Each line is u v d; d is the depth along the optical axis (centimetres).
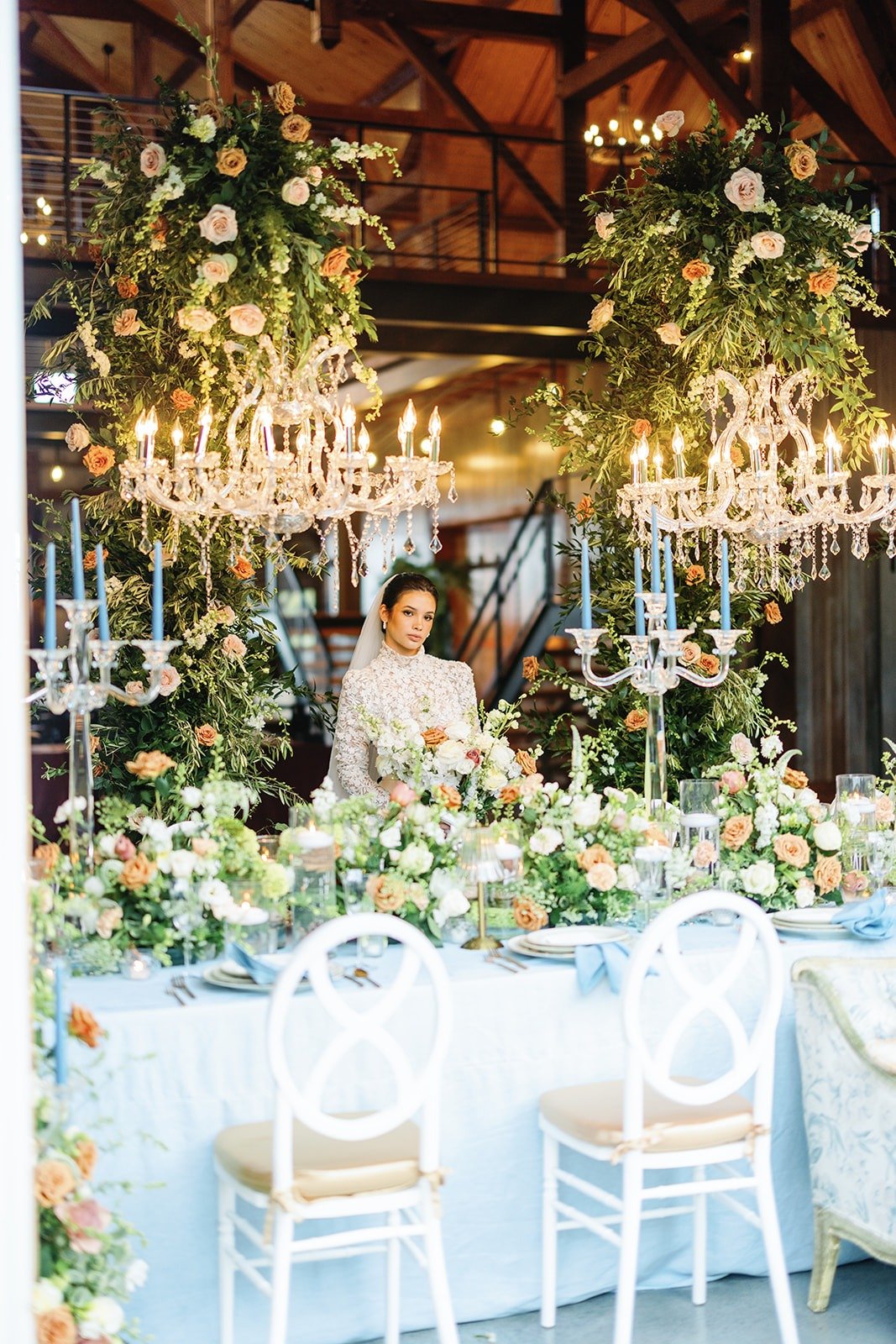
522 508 1282
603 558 536
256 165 428
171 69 1220
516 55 1197
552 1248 321
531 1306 329
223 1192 286
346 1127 263
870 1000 328
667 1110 301
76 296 487
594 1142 293
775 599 553
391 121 1225
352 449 439
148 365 479
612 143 1170
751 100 916
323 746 991
